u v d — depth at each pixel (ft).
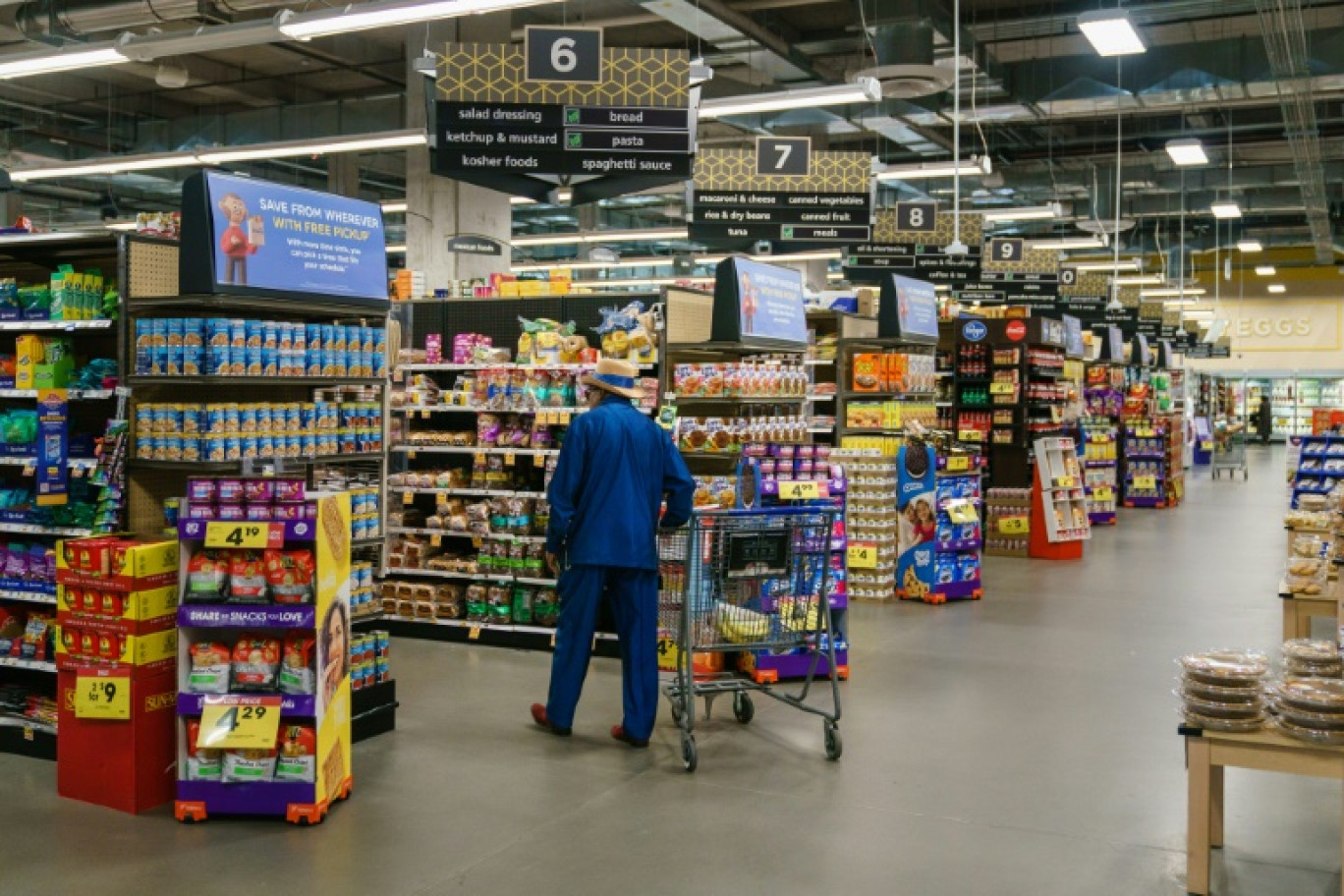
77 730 14.82
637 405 24.29
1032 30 52.08
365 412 18.25
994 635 25.94
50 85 64.69
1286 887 12.38
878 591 30.30
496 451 24.72
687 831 13.87
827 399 35.24
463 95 26.23
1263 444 117.39
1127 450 58.34
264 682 14.10
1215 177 76.23
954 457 30.55
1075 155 71.77
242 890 12.10
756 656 21.27
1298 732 11.90
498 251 53.01
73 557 14.70
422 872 12.59
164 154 49.29
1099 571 36.17
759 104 38.83
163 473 16.67
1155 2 47.44
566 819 14.25
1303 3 46.65
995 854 13.23
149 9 39.70
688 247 103.14
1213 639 25.57
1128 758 16.83
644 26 55.01
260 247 15.93
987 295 60.03
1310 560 22.18
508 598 24.58
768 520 17.24
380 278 17.93
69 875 12.48
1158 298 98.84
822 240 40.91
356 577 17.72
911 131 62.39
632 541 17.26
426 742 17.53
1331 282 108.47
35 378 16.61
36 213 84.84
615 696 20.38
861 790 15.40
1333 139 66.95
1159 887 12.35
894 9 41.65
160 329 15.71
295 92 67.51
